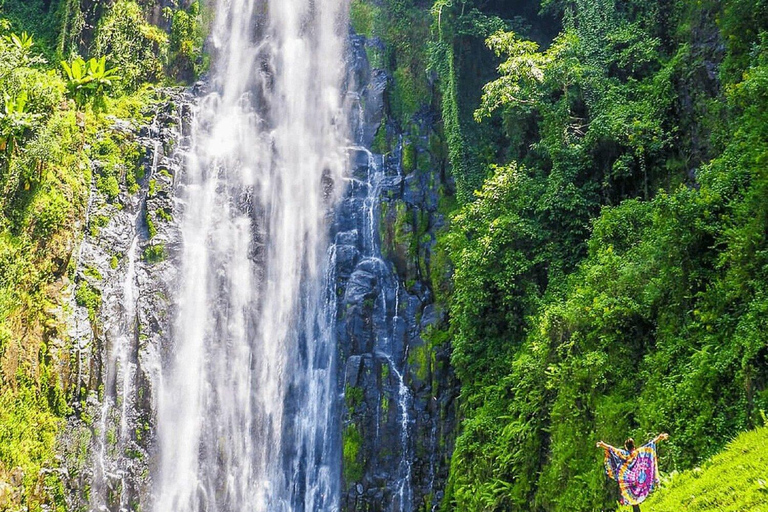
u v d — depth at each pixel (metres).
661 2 21.08
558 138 19.77
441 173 25.27
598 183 19.30
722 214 13.72
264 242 26.09
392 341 22.98
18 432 19.98
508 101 20.89
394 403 22.14
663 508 10.52
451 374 21.80
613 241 16.98
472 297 19.27
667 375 13.41
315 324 24.22
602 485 13.46
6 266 20.80
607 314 14.68
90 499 20.86
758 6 16.31
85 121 25.16
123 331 23.08
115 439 21.78
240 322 24.78
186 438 22.86
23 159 22.06
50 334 21.41
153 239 24.55
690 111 18.16
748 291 12.55
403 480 21.36
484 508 16.77
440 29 25.09
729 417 11.83
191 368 23.66
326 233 25.47
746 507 9.18
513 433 16.62
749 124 13.99
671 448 12.29
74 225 23.05
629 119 19.06
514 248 19.22
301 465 22.58
